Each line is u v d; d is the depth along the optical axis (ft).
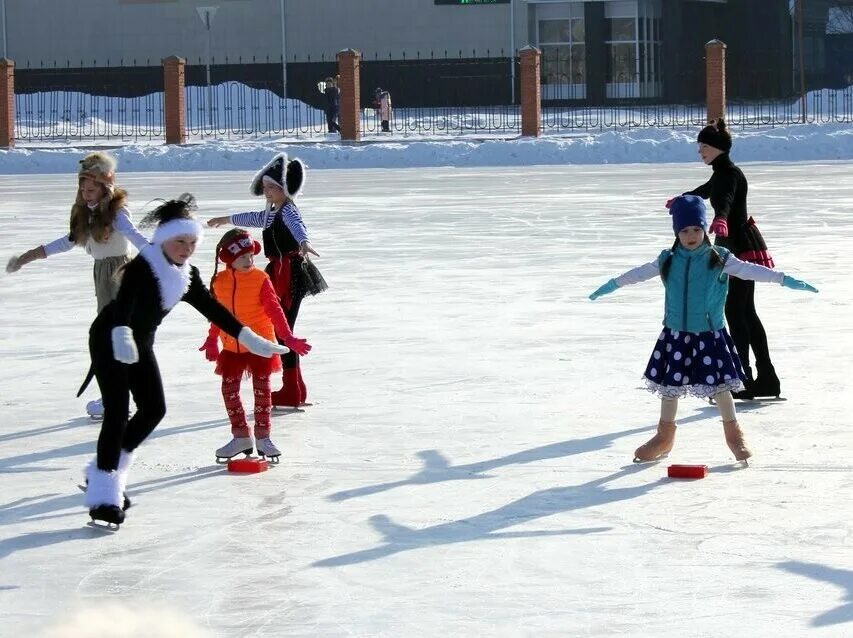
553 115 167.84
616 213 77.25
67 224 75.61
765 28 190.60
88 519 22.25
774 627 16.76
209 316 22.52
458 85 181.88
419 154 132.98
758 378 30.27
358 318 42.70
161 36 187.62
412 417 29.25
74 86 189.98
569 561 19.52
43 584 19.03
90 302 47.75
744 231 30.19
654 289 48.03
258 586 18.74
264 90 181.16
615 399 30.60
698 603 17.67
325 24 184.65
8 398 32.14
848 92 186.19
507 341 38.14
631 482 23.75
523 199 88.58
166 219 21.97
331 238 66.59
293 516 22.11
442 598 18.08
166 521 22.02
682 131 141.28
